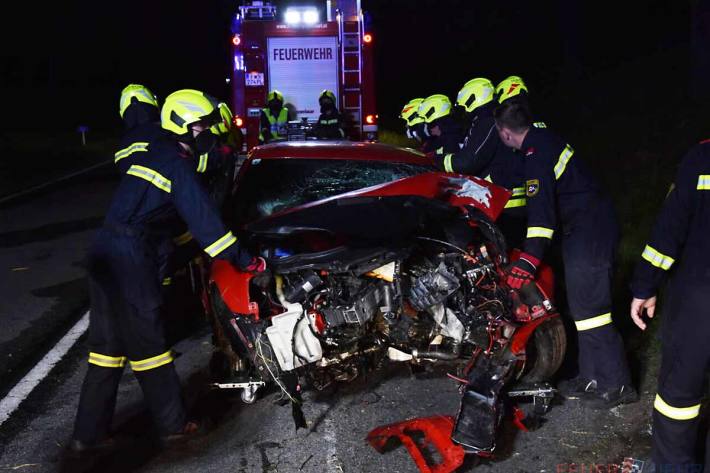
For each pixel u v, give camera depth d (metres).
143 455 3.88
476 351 4.00
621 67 16.48
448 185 4.15
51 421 4.32
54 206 12.23
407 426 3.83
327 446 3.90
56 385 4.88
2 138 24.56
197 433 4.06
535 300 4.09
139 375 3.87
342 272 4.00
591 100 15.24
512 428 4.01
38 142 24.22
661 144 11.12
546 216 3.99
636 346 4.97
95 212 11.52
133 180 3.75
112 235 3.74
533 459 3.71
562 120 15.23
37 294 7.01
